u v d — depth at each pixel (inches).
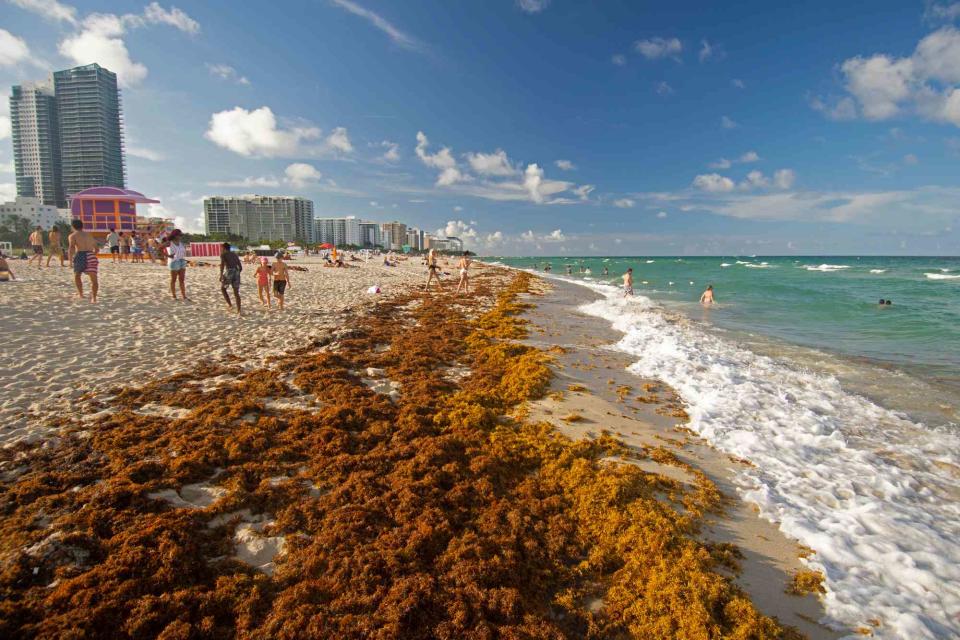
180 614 125.0
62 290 567.8
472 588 139.8
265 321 482.6
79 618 118.3
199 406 251.9
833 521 180.5
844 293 1168.2
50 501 161.6
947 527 181.9
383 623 126.2
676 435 258.4
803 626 132.3
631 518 172.1
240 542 155.3
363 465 202.8
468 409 268.8
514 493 193.2
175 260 547.8
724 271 2524.6
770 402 311.6
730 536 170.4
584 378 357.7
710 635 125.4
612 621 135.0
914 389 355.9
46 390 259.6
